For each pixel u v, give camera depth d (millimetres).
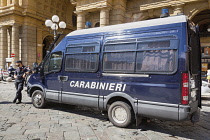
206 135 4477
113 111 4957
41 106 6664
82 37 5703
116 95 4828
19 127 4688
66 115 5941
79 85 5578
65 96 5863
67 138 4090
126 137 4223
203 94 9523
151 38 4457
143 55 4520
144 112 4410
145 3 14453
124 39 4875
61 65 6035
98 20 15648
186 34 4039
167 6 13234
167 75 4137
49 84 6363
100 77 5168
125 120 4734
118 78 4848
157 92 4246
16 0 23562
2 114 5875
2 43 24625
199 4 12281
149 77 4379
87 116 5883
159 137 4273
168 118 4098
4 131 4398
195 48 4762
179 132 4637
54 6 27625
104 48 5176
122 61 4824
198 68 4980
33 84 6836
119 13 14492
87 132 4465
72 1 15930
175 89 4023
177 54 4043
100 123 5188
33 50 24703
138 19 14875
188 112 3895
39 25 25516
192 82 4285
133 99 4570
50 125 4895
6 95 9633
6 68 23359
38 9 24922
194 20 16891
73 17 31281
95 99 5207
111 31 5160
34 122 5121
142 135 4367
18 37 23609
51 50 6664
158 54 4309
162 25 4359
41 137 4098
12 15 23016
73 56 5801
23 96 9383
